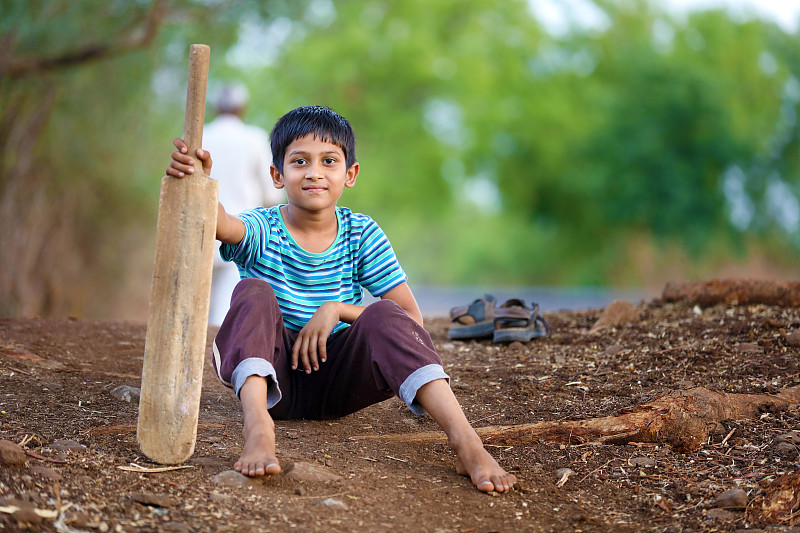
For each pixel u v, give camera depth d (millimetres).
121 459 2518
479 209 35750
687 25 30062
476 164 29516
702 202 26734
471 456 2613
